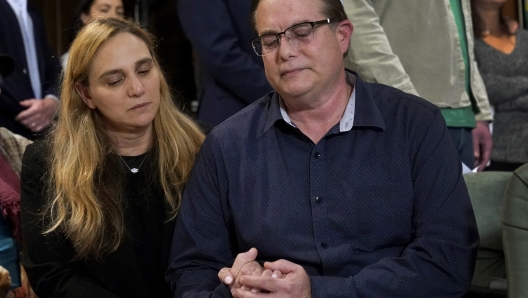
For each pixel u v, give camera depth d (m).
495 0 6.69
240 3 5.24
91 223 3.95
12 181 4.87
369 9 4.89
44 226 4.06
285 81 3.61
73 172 4.03
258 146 3.77
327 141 3.69
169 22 7.11
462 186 3.62
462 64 5.27
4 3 6.20
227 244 3.87
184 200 3.93
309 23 3.56
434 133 3.62
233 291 3.43
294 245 3.61
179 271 3.82
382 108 3.71
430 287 3.45
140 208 4.10
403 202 3.59
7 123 5.98
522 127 6.69
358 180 3.61
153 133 4.23
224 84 5.32
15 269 4.64
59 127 4.18
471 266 3.54
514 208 3.32
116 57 3.95
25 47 6.24
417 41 5.21
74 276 3.99
